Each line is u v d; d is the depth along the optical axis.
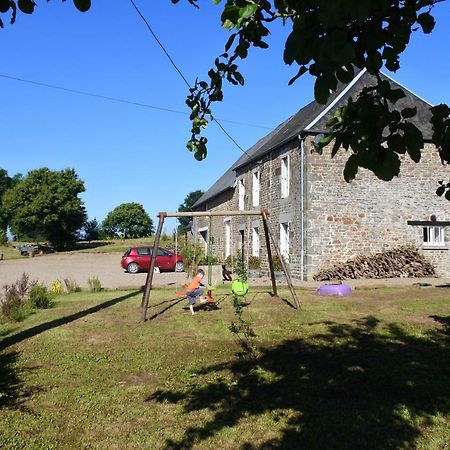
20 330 9.32
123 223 83.81
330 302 11.84
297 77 2.05
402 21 2.12
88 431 4.46
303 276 17.97
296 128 19.97
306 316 9.91
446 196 3.00
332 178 18.05
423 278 17.97
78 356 7.13
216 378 5.95
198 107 3.24
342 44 1.79
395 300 12.04
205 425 4.54
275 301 12.22
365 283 16.20
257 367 6.34
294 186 18.91
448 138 2.39
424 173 18.92
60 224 56.69
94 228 73.19
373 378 5.77
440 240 19.23
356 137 2.13
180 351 7.30
